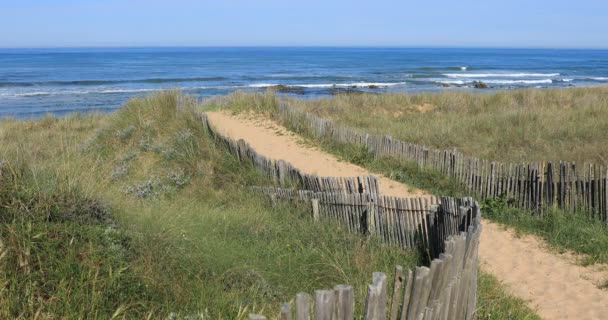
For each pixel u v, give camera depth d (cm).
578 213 770
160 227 568
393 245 709
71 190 534
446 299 352
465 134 1445
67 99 3741
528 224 773
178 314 401
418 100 2238
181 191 993
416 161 1064
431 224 661
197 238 587
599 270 623
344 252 652
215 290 472
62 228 467
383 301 297
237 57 13188
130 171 1112
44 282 402
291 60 11369
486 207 839
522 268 639
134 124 1406
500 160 1174
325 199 794
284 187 938
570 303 548
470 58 13738
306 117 1436
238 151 1087
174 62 9881
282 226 743
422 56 15050
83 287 406
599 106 1728
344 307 279
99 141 1381
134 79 5500
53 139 1600
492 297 539
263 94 1834
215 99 1873
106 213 538
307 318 273
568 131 1364
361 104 2177
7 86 4719
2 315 353
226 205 892
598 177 780
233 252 580
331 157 1196
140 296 430
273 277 548
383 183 1010
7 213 462
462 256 380
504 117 1603
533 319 501
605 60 12975
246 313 443
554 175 797
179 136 1242
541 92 2247
